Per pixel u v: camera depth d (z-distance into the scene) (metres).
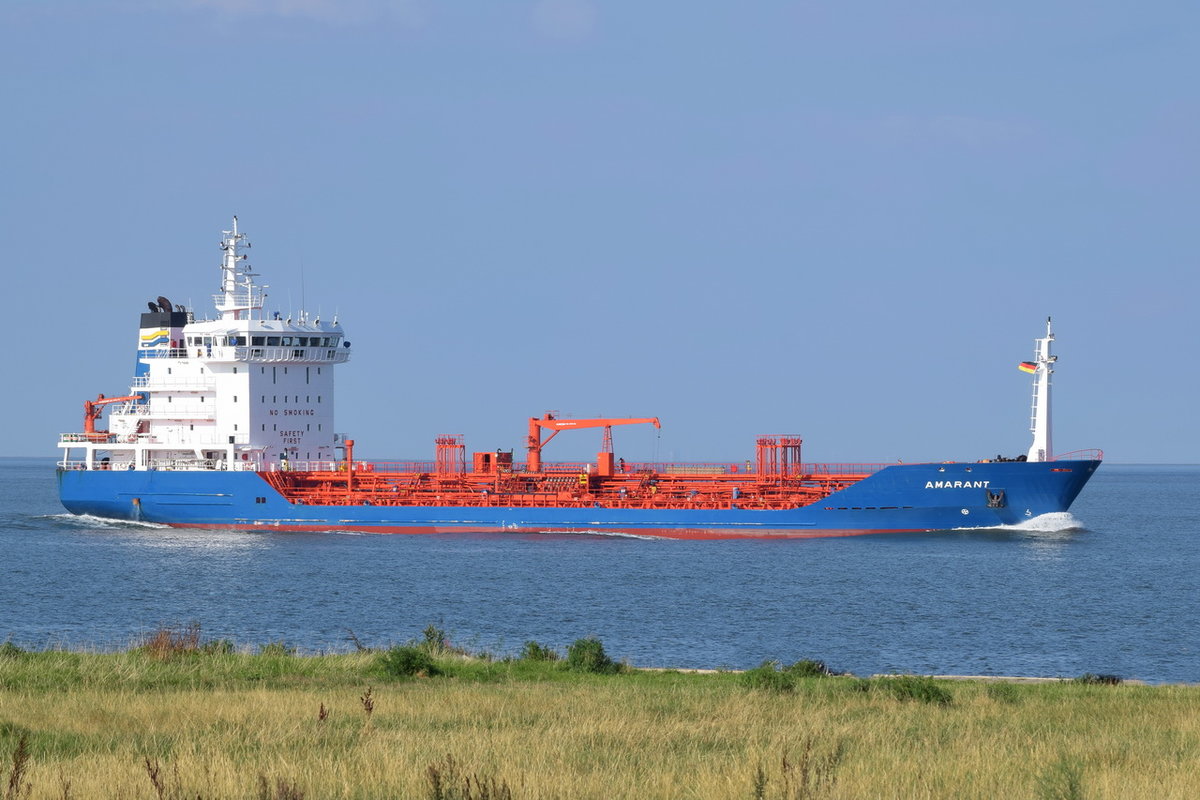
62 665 155.75
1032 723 127.81
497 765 97.19
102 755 104.25
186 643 180.38
